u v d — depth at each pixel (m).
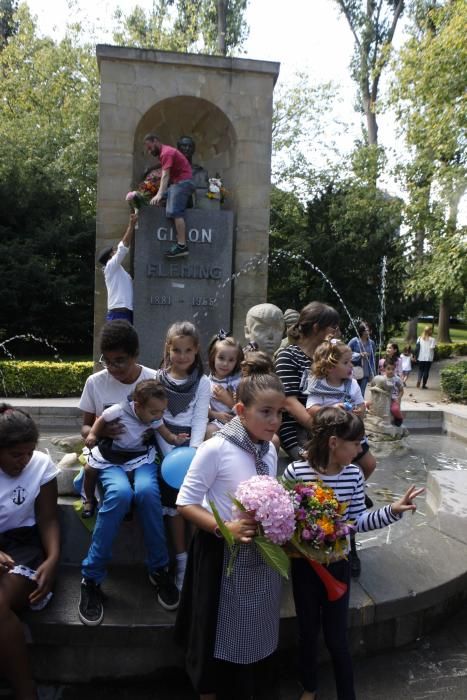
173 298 6.47
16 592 2.41
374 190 19.27
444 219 16.42
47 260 17.31
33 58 21.64
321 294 17.72
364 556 3.20
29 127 19.98
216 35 22.88
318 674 2.67
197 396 3.00
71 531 3.00
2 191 17.20
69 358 17.03
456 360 22.28
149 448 2.86
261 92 6.75
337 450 2.37
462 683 2.60
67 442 4.61
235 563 2.13
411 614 2.89
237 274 6.84
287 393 3.15
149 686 2.58
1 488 2.60
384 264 17.81
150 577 2.75
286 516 2.02
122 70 6.48
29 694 2.28
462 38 12.84
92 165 18.67
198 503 2.21
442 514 3.79
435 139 13.99
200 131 7.36
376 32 23.66
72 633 2.51
